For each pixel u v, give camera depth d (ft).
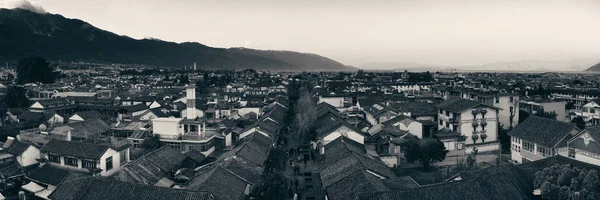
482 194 152.87
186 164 232.12
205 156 260.83
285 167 256.32
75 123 293.64
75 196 159.02
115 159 227.40
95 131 289.33
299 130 335.67
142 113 366.84
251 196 191.31
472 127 300.61
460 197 150.41
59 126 289.53
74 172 206.08
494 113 303.89
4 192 203.10
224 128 309.42
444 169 241.96
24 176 215.10
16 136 289.94
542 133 235.40
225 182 181.27
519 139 252.62
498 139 307.37
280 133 346.13
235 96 520.83
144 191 156.25
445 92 481.46
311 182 226.38
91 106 422.82
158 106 402.52
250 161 219.00
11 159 229.45
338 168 198.80
